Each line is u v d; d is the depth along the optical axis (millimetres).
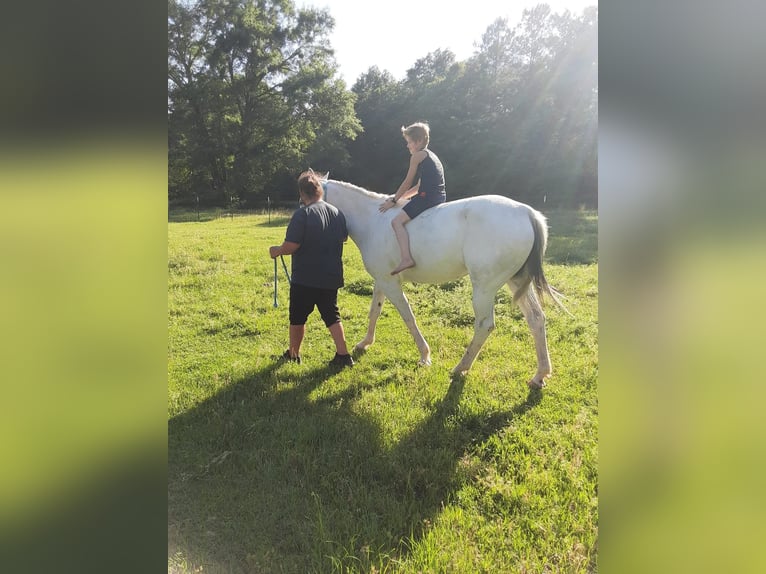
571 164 32531
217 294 6109
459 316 5148
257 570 1983
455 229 3463
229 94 32125
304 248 3705
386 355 4184
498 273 3395
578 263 7930
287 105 34625
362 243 4027
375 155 40500
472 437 2895
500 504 2301
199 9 31641
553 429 2926
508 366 3871
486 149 33844
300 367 3936
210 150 31203
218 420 3098
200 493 2447
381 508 2293
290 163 33938
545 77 34094
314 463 2617
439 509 2297
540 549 2023
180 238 10648
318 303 3838
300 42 35344
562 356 4102
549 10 37906
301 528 2182
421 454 2662
